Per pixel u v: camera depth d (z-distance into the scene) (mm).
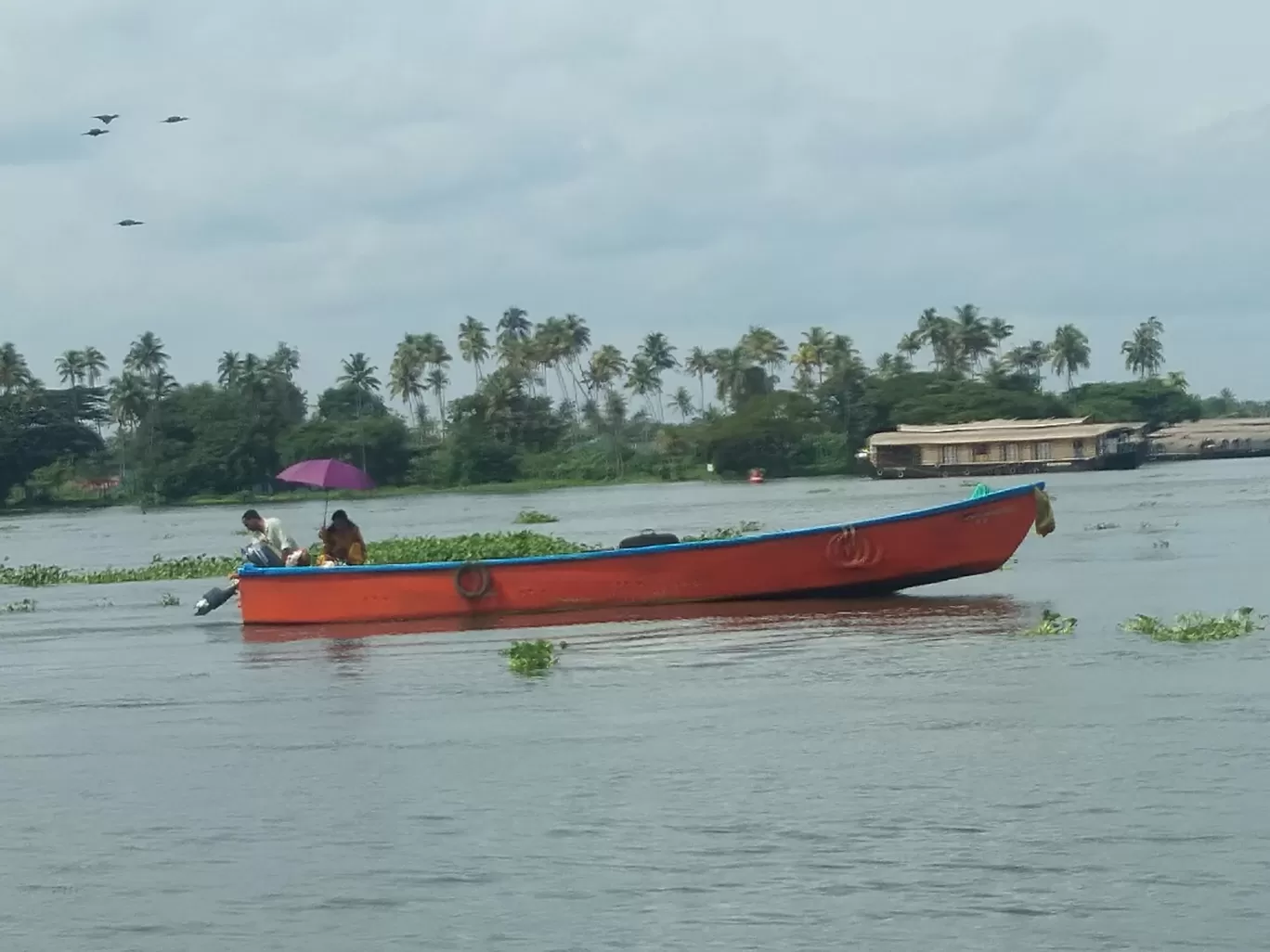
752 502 79125
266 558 25062
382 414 155000
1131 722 14125
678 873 10688
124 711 17438
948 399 127562
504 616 23453
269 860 11367
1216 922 9477
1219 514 46844
